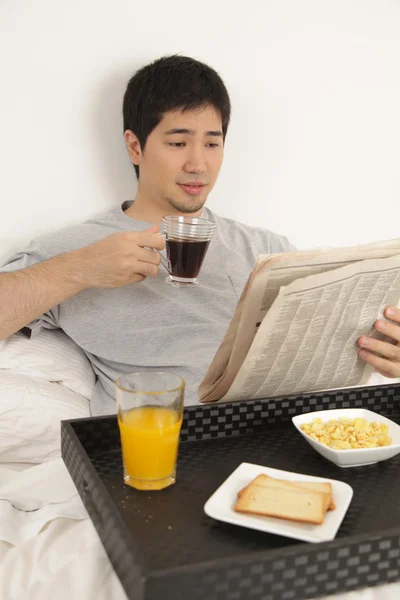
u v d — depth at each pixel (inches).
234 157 73.0
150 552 28.7
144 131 62.6
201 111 61.5
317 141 76.0
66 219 67.7
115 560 28.7
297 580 26.9
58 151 65.7
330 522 30.5
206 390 44.3
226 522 31.1
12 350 56.0
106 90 66.0
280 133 74.2
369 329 44.6
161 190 63.6
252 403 41.4
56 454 53.0
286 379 43.5
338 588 27.9
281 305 38.0
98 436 38.7
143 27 66.1
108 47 65.2
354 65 75.3
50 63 63.4
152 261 51.0
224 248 66.7
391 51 76.6
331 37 73.4
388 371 45.3
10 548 39.2
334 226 79.7
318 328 41.2
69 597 33.4
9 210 65.4
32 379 54.6
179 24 67.4
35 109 63.9
